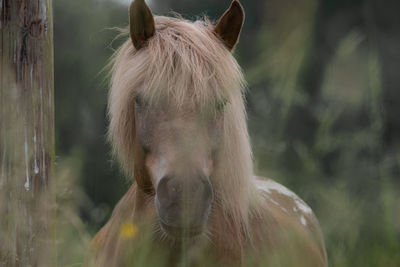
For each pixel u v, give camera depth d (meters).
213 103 3.27
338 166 5.60
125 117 3.67
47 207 3.39
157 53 3.33
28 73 3.23
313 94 10.05
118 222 4.10
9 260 3.23
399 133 9.49
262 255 3.78
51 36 3.40
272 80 4.34
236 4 3.66
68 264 3.88
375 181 4.82
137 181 3.60
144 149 3.33
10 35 3.16
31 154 3.27
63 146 10.23
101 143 10.45
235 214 3.69
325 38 11.48
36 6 3.23
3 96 3.17
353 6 11.71
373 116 4.03
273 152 6.21
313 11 3.43
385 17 10.39
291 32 3.55
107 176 10.00
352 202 4.20
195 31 3.51
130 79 3.40
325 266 5.02
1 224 3.20
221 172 3.59
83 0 10.55
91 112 10.68
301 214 5.23
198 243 3.46
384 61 9.98
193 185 2.99
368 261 3.41
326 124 5.10
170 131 3.13
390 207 3.30
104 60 10.55
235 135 3.62
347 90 5.30
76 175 3.67
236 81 3.49
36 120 3.29
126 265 3.58
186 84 3.21
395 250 3.21
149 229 3.54
